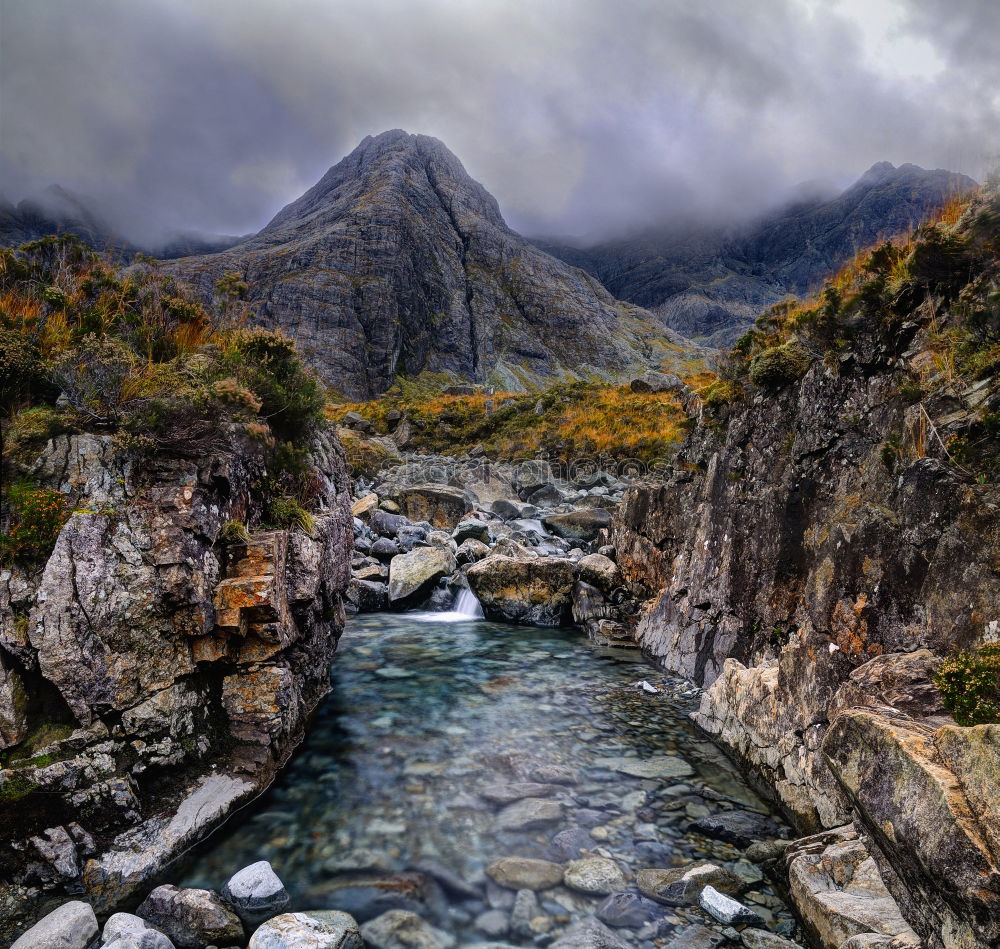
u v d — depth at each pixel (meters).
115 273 10.26
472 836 6.32
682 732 9.27
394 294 132.50
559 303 165.25
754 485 10.40
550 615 16.22
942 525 5.74
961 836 3.28
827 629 7.16
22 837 4.96
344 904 5.23
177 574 6.32
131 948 4.19
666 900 5.35
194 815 6.05
